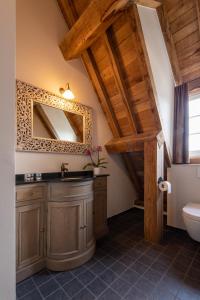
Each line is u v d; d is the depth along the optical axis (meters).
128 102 2.49
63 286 1.43
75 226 1.75
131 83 2.36
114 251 1.98
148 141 2.32
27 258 1.56
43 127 2.07
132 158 3.16
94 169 2.53
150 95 2.20
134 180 3.45
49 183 1.71
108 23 1.83
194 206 2.18
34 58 2.05
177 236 2.37
